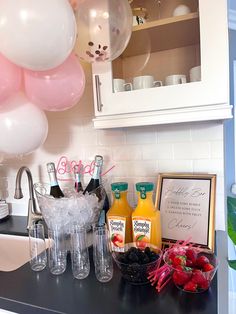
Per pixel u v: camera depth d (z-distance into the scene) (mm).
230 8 1695
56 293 723
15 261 1242
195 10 852
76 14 758
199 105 815
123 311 629
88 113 1265
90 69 1229
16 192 1234
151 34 945
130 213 949
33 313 671
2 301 711
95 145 1271
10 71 679
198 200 972
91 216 953
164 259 778
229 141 1778
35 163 1401
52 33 592
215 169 1080
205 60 787
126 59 989
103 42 797
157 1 931
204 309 625
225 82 778
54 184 1090
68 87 773
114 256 817
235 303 1737
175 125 1124
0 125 760
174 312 618
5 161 1471
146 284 740
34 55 607
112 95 919
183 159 1125
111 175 1248
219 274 798
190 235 947
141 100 882
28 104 795
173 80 887
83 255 851
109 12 758
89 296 700
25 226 1317
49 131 1350
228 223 1496
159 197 1041
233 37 1764
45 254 937
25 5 570
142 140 1185
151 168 1181
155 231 884
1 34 590
